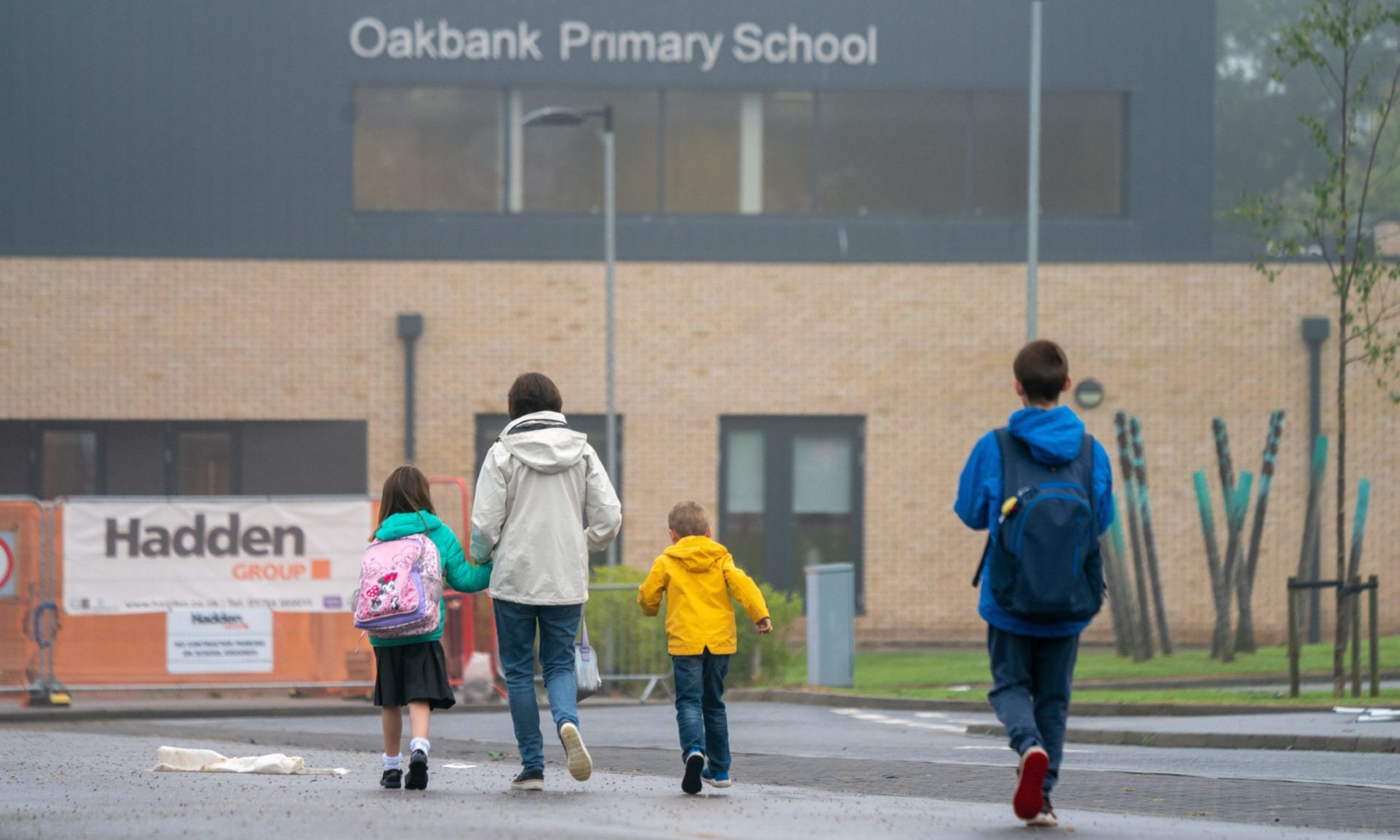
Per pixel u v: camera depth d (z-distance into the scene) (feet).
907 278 205.16
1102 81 212.43
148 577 126.62
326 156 208.85
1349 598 120.88
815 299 205.26
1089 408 202.80
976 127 212.84
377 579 61.05
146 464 203.82
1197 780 70.33
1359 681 115.85
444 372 203.82
